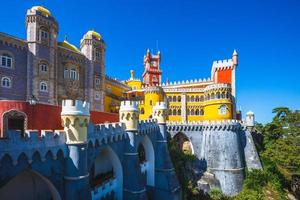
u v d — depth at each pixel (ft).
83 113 76.95
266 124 237.25
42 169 67.62
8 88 142.82
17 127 94.32
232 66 261.03
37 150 65.57
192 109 264.11
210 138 204.23
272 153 205.05
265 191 179.93
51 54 163.94
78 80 185.78
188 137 213.66
